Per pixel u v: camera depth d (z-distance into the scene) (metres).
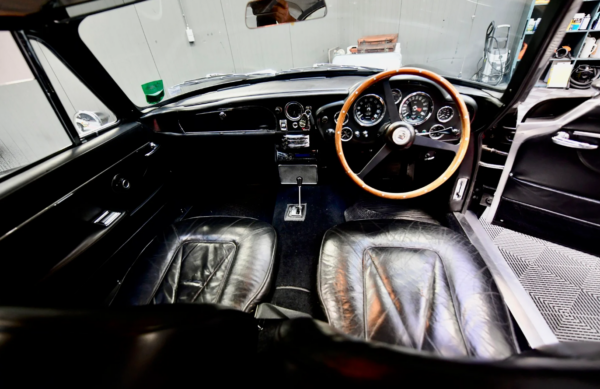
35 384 0.39
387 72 1.10
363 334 0.85
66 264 1.09
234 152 1.91
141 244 1.53
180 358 0.42
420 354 0.33
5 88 1.13
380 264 1.05
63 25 1.09
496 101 1.23
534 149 1.34
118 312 0.45
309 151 1.79
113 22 2.34
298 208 1.94
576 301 1.32
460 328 0.83
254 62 3.79
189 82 1.81
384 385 0.30
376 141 1.42
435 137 1.40
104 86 1.41
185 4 3.11
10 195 0.93
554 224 1.45
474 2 3.38
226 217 1.34
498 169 1.48
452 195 1.64
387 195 1.31
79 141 1.28
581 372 0.30
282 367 0.36
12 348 0.41
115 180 1.38
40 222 1.01
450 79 1.43
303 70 1.83
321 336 0.39
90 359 0.40
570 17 0.83
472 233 1.56
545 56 0.95
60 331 0.42
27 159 1.27
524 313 1.18
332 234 1.20
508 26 3.30
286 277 1.47
